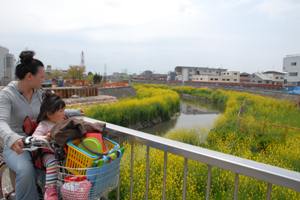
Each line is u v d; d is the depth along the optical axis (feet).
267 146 32.40
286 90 121.70
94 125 5.84
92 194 5.09
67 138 5.36
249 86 165.68
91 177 4.96
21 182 6.23
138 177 14.56
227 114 55.11
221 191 15.23
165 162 6.04
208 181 5.17
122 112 60.70
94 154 5.15
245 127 40.88
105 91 104.73
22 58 6.79
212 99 127.65
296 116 59.00
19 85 6.97
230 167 4.68
